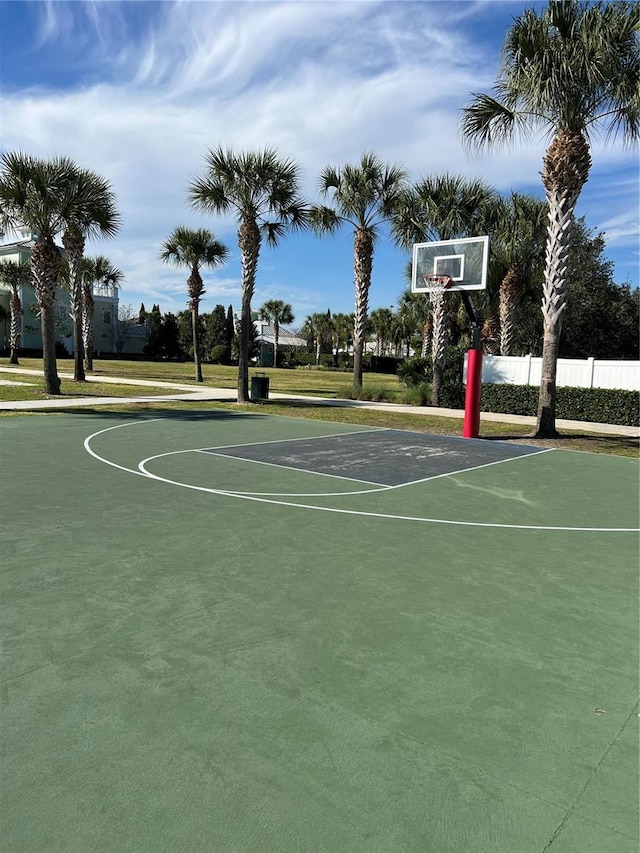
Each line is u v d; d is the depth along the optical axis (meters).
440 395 23.02
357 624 4.09
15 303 41.66
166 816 2.31
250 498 7.71
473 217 23.94
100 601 4.34
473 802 2.43
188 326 72.06
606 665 3.62
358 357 25.81
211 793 2.44
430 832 2.27
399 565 5.34
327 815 2.34
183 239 29.61
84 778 2.50
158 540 5.81
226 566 5.15
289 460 10.73
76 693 3.14
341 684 3.31
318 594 4.60
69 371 35.75
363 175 22.97
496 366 22.64
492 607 4.46
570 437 15.34
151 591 4.55
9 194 18.50
